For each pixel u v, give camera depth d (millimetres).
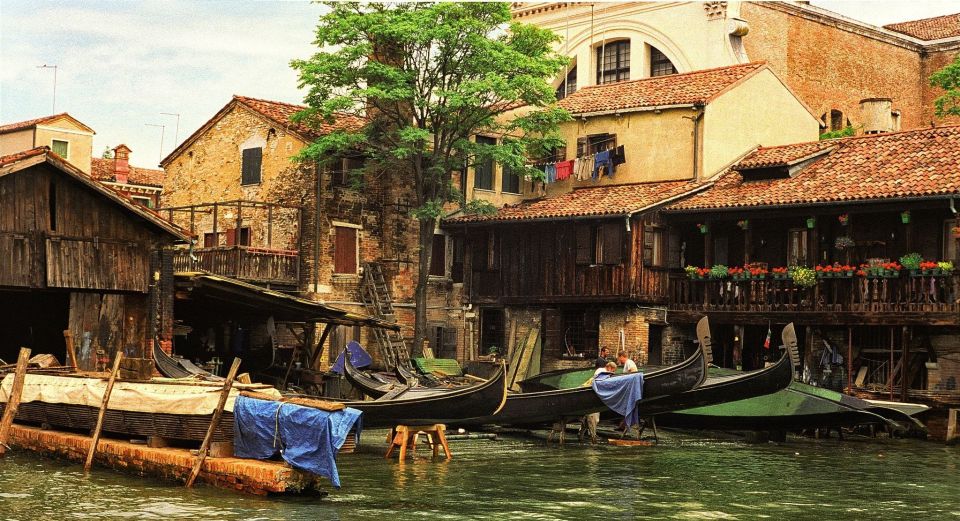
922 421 28766
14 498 17094
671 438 27984
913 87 50219
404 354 34719
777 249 32938
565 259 34781
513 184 39406
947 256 29953
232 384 18266
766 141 37219
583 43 46500
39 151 24422
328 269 35344
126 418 19812
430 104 34312
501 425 28281
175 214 39719
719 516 17531
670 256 34250
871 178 30844
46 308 29234
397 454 23297
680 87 36812
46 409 21891
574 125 37844
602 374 25641
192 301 30375
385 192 36938
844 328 31484
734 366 32094
